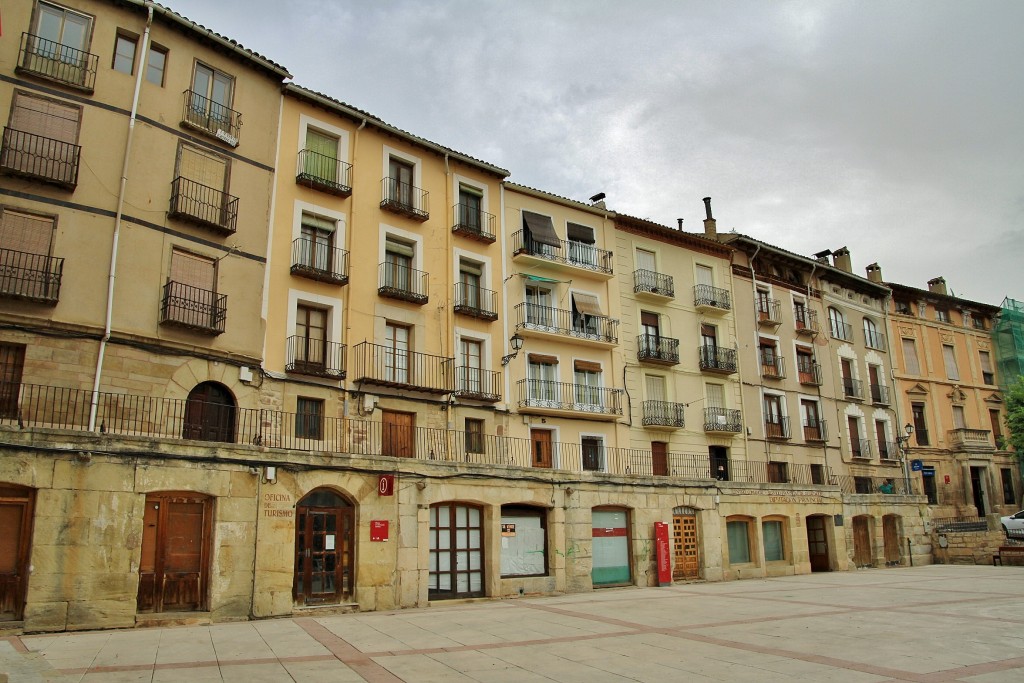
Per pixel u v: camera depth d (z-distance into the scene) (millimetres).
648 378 31953
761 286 37750
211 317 20281
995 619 15938
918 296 46219
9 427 13969
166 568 15594
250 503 16688
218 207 21141
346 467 18406
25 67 18250
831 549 31547
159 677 10133
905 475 41344
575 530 23094
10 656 10602
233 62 22344
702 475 32125
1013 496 45688
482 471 21172
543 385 28156
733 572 27500
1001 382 49094
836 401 39500
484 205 28500
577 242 31125
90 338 18062
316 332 22969
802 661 11570
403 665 11328
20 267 17406
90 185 18766
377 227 24938
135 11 20328
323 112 24438
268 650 12406
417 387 23781
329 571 18031
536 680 10336
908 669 10961
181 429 19094
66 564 14117
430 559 20109
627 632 14555
